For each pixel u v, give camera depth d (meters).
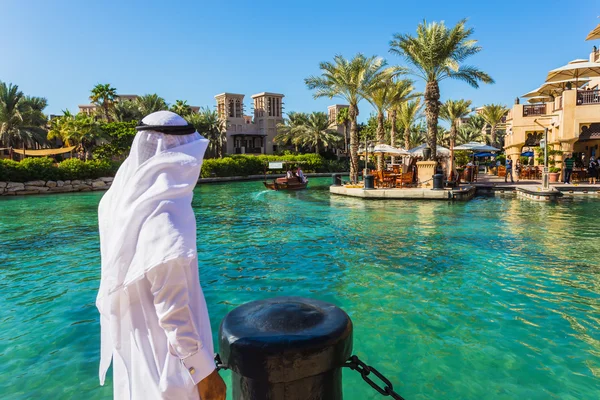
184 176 1.14
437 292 5.46
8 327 4.58
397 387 3.26
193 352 1.02
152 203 1.05
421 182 20.03
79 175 30.80
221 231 10.77
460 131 55.81
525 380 3.33
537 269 6.46
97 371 3.58
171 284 0.99
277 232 10.42
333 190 22.30
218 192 26.33
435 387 3.25
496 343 3.98
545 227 10.20
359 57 24.59
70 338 4.26
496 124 47.47
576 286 5.62
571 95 21.95
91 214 15.53
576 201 15.77
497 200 17.06
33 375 3.52
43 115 46.88
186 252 1.00
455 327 4.36
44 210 17.14
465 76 20.66
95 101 48.66
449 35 20.11
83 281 6.40
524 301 5.09
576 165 25.73
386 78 24.83
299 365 1.18
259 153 68.31
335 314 1.37
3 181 27.25
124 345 1.12
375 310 4.88
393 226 10.84
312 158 52.88
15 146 44.62
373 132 58.66
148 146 1.21
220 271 6.75
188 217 1.10
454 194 17.48
